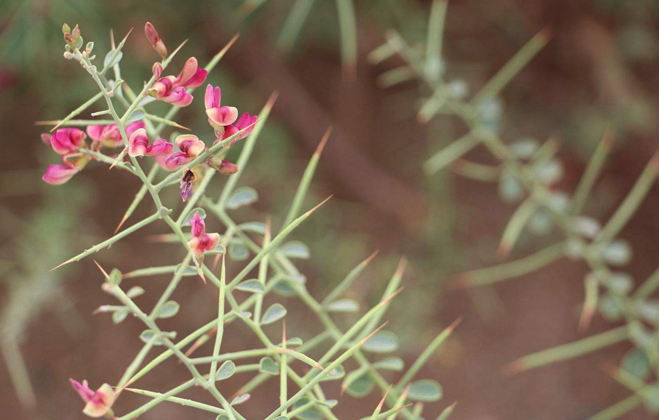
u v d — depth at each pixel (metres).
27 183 0.81
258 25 0.80
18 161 0.82
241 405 0.85
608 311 0.49
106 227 0.83
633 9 0.91
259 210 0.85
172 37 0.74
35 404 0.82
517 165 0.51
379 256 0.90
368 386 0.40
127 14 0.70
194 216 0.35
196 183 0.39
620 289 0.49
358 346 0.35
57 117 0.74
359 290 0.84
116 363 0.85
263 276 0.39
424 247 0.91
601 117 0.92
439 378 0.93
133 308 0.35
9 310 0.67
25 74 0.73
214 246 0.35
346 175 0.92
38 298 0.67
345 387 0.40
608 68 0.91
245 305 0.38
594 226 0.50
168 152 0.34
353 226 0.92
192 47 0.75
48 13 0.62
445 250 0.90
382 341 0.40
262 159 0.80
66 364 0.84
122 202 0.84
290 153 0.89
